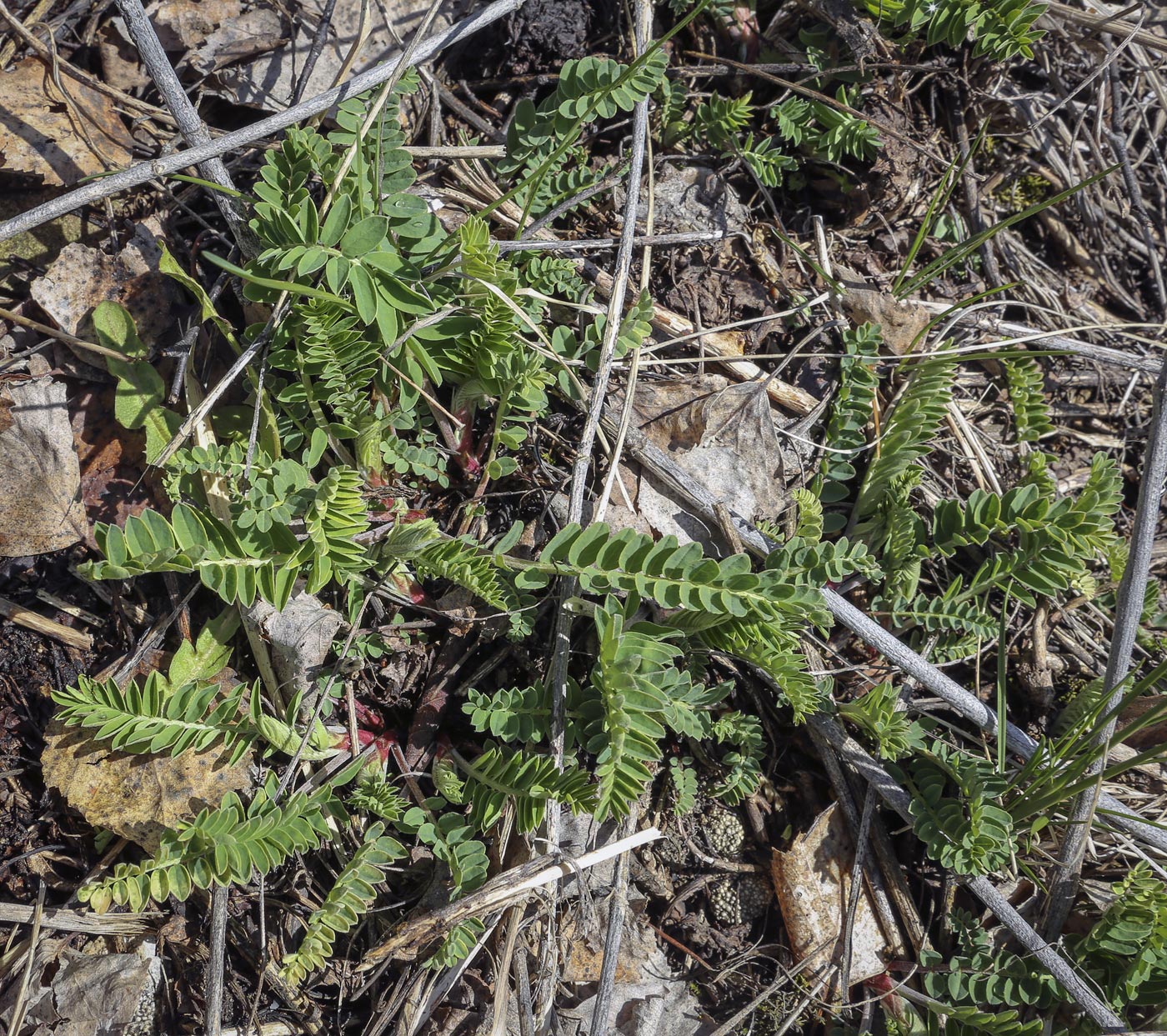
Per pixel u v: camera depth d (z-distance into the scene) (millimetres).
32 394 469
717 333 524
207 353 480
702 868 494
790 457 517
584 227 523
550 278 497
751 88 548
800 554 470
